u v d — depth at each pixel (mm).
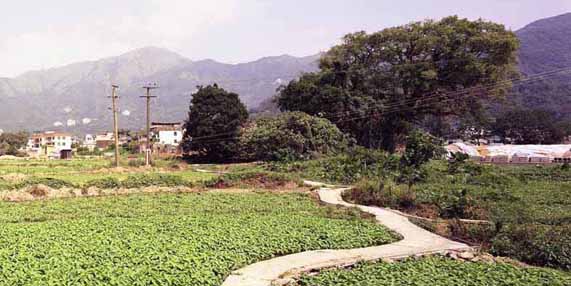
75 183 42656
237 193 41188
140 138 139750
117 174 57344
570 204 34094
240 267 17266
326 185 48500
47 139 192000
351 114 85562
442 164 56688
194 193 40844
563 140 128500
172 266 15469
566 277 17438
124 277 14188
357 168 53438
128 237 20266
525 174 53562
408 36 85938
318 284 15625
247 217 27281
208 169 73188
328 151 76562
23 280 13789
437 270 17641
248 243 19766
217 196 38406
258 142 79938
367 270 17344
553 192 39750
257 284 15547
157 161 83750
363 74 88125
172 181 46000
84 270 14844
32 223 24750
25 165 71000
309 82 90500
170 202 34438
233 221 25344
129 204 33250
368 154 56844
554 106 158625
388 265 18250
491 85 83062
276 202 35219
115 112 73062
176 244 18984
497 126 131250
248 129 87688
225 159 92125
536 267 19438
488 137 138750
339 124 87000
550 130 126750
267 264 17828
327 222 25828
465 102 85312
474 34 82062
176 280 14281
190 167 76750
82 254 17000
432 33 85375
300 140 74750
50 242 19000
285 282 16078
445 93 84812
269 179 48406
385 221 27891
